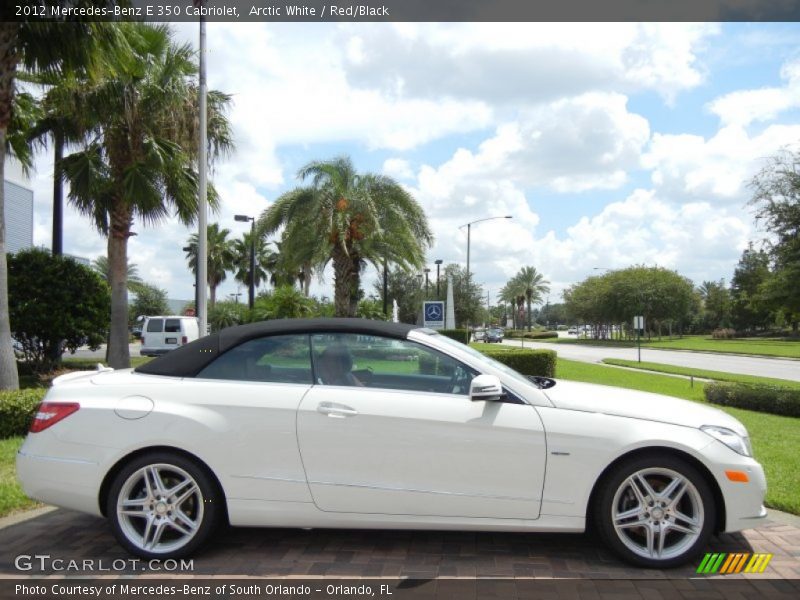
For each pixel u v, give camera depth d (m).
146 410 4.06
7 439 7.41
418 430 3.96
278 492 3.99
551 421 3.96
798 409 10.87
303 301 27.59
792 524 4.68
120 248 15.59
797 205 11.77
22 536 4.49
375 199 21.75
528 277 98.19
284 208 21.77
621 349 51.06
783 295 12.11
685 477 3.88
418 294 50.09
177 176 15.33
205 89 13.84
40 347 14.98
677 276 67.62
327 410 4.02
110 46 10.18
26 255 14.33
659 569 3.88
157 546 4.03
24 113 13.80
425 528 3.99
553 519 3.93
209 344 4.38
